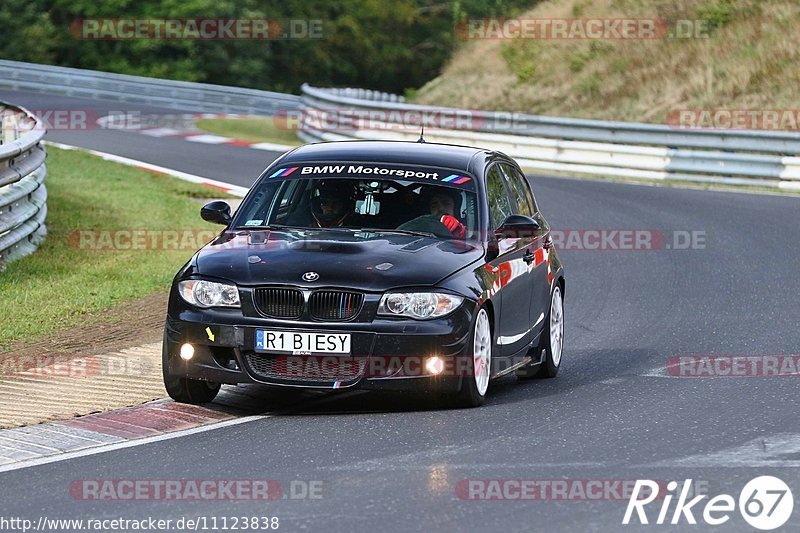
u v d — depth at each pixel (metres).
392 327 27.14
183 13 187.62
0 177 43.91
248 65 195.62
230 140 103.56
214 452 24.27
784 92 108.00
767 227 64.75
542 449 24.47
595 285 50.69
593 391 31.44
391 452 24.12
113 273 46.09
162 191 69.25
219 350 27.70
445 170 32.09
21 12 182.25
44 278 44.16
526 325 32.44
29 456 24.00
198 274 28.20
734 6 120.75
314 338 27.06
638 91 118.44
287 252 28.53
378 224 30.48
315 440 25.23
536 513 19.95
